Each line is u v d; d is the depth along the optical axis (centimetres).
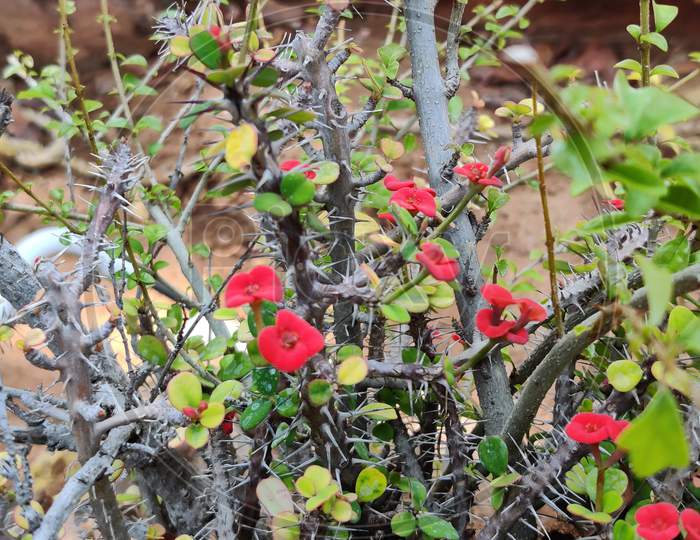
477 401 72
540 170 64
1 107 66
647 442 54
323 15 64
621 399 64
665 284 54
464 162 69
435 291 65
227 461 66
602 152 55
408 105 75
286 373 63
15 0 145
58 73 83
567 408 68
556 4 150
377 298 61
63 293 62
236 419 67
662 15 69
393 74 70
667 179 56
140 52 142
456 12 70
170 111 72
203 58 58
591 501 65
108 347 70
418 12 70
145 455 67
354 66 79
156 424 66
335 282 66
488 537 64
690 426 64
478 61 72
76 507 67
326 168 61
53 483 77
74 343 62
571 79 67
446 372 63
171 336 70
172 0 140
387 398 67
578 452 63
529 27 151
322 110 64
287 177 59
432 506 66
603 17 151
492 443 64
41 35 144
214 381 69
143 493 70
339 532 64
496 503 65
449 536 63
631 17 151
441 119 70
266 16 65
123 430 65
